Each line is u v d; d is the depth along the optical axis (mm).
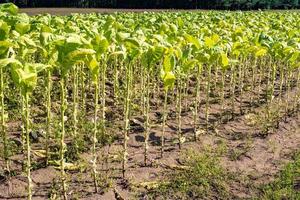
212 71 17750
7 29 5969
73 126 8945
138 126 10367
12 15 8477
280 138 10383
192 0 63062
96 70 6688
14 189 7020
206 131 10352
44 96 11086
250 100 13039
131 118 10836
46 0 63938
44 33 6488
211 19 19141
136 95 12789
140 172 7961
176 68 9539
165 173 7996
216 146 9578
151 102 12477
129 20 15328
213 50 9430
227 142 9875
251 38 13016
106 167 8047
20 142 8711
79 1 65062
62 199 6770
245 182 7836
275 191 7402
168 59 7859
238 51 11273
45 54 6465
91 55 6473
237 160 8852
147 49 7793
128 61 8031
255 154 9227
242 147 9570
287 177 7988
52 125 9758
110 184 7289
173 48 8094
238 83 15477
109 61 15273
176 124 10789
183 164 8438
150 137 9789
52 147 8719
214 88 14320
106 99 12414
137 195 7125
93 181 7438
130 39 7484
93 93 13000
